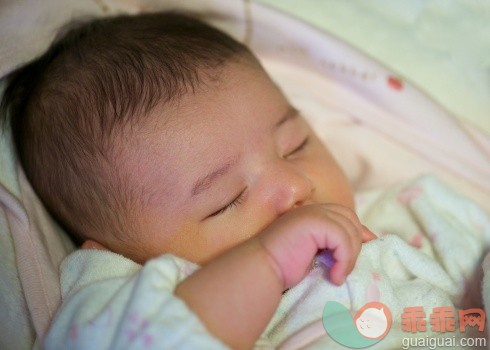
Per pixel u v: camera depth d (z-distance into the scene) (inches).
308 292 13.6
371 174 17.7
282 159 14.6
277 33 18.0
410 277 14.6
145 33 15.8
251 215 14.1
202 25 16.6
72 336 12.3
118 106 14.6
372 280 13.5
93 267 13.9
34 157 15.4
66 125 14.9
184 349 11.4
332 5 18.4
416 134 17.5
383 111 17.9
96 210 14.9
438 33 17.7
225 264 12.4
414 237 15.8
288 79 18.7
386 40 18.3
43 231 15.1
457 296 14.6
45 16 16.2
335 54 17.8
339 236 12.6
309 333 13.1
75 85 15.1
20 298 14.3
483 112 17.8
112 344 11.9
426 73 18.2
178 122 14.3
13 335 14.1
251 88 15.0
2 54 15.5
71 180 15.0
